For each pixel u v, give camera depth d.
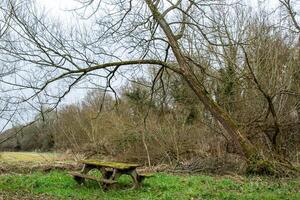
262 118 18.89
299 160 19.25
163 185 12.98
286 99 19.45
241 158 16.89
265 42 20.69
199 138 20.59
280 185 13.34
